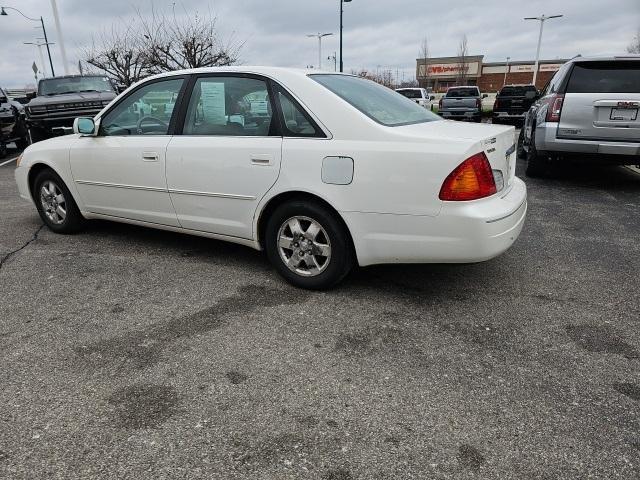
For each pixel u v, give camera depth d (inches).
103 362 109.9
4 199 271.1
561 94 270.2
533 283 152.1
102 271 162.6
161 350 114.8
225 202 150.9
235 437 87.4
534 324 127.0
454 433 88.3
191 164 153.7
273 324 126.8
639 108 255.0
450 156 120.1
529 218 225.6
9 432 88.2
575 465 81.0
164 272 161.3
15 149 526.9
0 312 133.7
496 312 133.3
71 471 79.7
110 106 176.2
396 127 130.7
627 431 88.7
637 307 136.6
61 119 441.4
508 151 140.9
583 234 201.9
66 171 188.2
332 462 81.8
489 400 97.1
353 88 149.6
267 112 142.3
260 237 151.1
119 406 95.3
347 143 130.1
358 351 114.4
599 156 271.7
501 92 834.8
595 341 118.9
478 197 122.0
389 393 99.3
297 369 107.3
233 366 108.5
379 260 133.3
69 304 138.6
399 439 86.9
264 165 140.4
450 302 138.9
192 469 80.2
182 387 101.1
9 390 100.0
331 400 97.2
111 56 866.8
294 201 139.6
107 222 219.0
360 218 130.6
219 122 151.7
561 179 318.3
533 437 87.3
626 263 169.3
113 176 174.4
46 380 103.4
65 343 117.9
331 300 140.0
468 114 869.2
